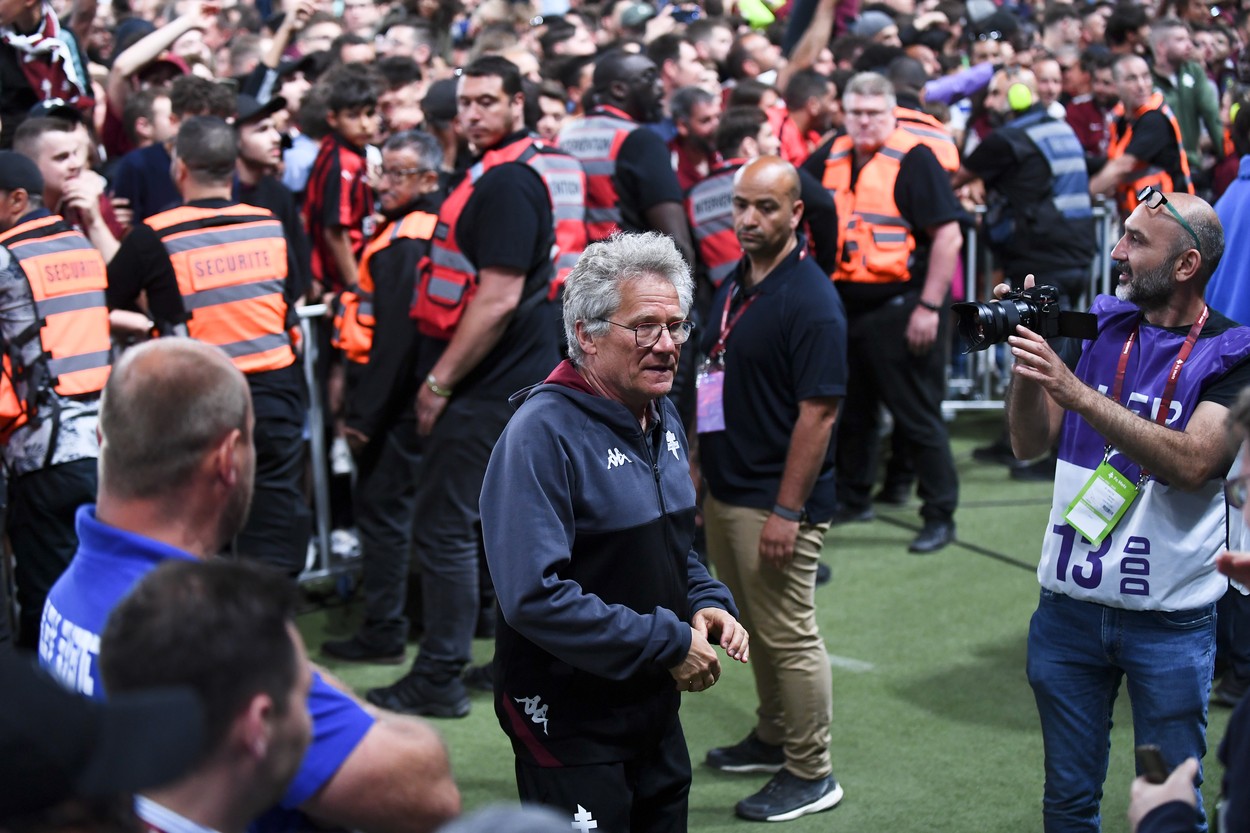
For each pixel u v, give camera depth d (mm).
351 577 5766
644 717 2615
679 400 5910
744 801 3891
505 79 4316
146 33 6969
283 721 1505
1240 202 4270
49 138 4566
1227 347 2775
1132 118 7105
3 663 1196
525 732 2617
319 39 8227
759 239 3738
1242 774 1722
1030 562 5938
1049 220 6867
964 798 3928
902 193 5844
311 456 5527
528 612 2455
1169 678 2850
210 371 1854
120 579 1800
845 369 3703
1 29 5438
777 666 3836
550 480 2512
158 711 1205
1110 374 2938
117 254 4488
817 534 3801
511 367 4410
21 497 4098
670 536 2656
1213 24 9211
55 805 1164
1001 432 7891
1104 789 3941
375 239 4871
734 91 6793
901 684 4754
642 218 5598
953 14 9938
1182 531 2809
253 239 4598
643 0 10242
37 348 3988
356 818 1799
